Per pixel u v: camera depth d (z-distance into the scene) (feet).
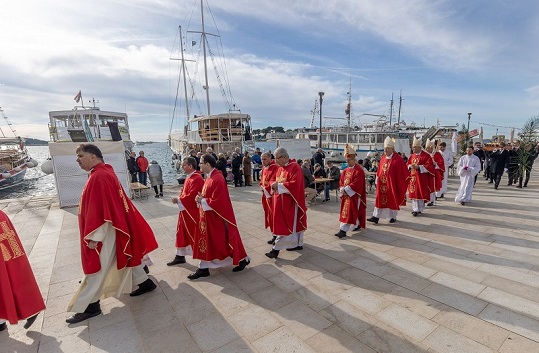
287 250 17.08
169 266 15.29
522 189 35.42
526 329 9.39
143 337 9.66
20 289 9.66
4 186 75.10
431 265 14.39
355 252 16.43
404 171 21.27
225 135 65.82
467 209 25.53
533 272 13.37
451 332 9.37
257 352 8.79
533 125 36.60
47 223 25.00
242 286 12.92
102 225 10.28
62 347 9.29
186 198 14.34
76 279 14.25
